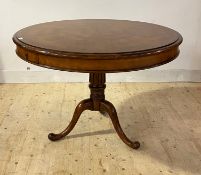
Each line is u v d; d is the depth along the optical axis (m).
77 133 1.96
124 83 2.76
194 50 2.72
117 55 1.23
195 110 2.29
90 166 1.65
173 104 2.38
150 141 1.89
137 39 1.46
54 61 1.28
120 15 2.58
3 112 2.21
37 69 2.72
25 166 1.65
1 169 1.62
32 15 2.54
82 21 1.91
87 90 2.61
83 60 1.24
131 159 1.71
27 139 1.89
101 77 1.74
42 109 2.27
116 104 2.36
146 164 1.67
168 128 2.04
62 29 1.66
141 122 2.11
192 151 1.79
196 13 2.59
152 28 1.73
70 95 2.51
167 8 2.57
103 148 1.81
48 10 2.53
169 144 1.86
